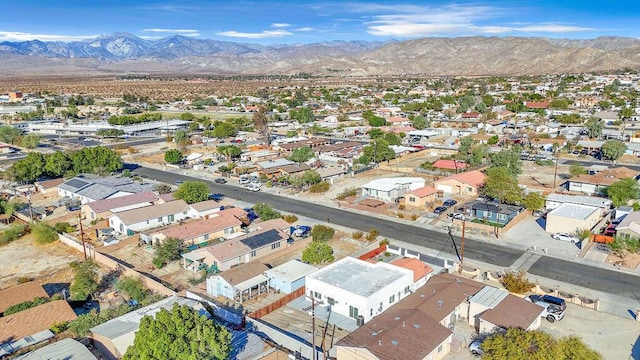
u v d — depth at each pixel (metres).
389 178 94.69
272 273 53.66
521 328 40.25
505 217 72.94
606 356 40.03
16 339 41.97
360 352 37.06
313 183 97.25
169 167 117.88
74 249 67.38
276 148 135.25
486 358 36.38
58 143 151.75
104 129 167.75
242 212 76.19
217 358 33.50
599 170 100.81
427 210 80.94
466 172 95.75
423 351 37.25
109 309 47.62
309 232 72.19
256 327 44.75
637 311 46.28
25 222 78.06
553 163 114.19
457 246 65.50
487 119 180.12
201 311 45.88
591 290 52.12
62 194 92.69
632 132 145.50
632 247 60.81
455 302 45.47
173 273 58.59
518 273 54.19
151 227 73.88
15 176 98.62
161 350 32.16
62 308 47.06
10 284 57.16
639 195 81.19
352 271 52.22
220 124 163.50
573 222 67.56
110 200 81.56
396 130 158.50
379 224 74.94
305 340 43.06
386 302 47.88
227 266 58.88
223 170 109.44
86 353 38.91
